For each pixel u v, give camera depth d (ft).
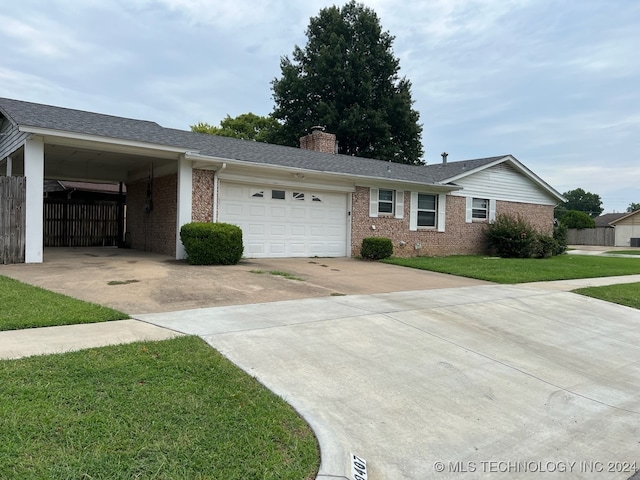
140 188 50.44
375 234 50.93
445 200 57.67
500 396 13.69
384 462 9.66
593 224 157.58
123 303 20.85
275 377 13.08
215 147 42.06
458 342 18.21
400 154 109.40
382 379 13.87
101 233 58.13
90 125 35.04
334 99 104.78
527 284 34.04
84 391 10.72
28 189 32.55
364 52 105.70
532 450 10.81
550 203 70.23
